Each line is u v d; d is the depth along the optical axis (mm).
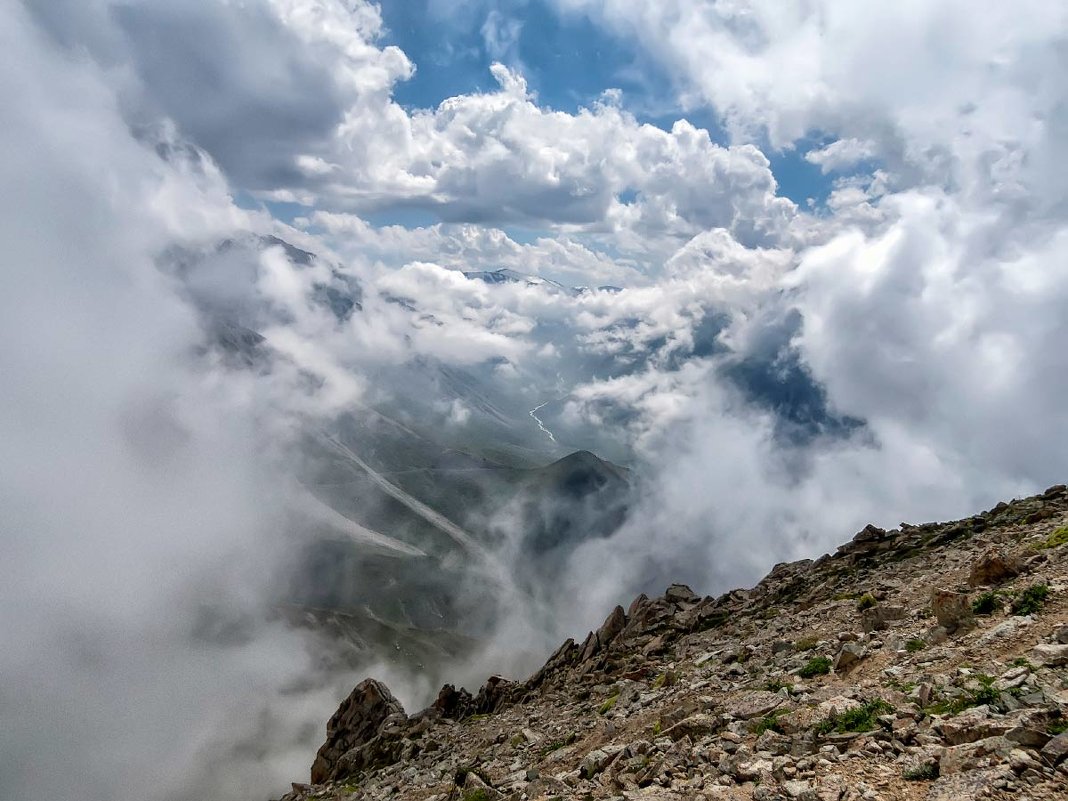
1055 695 14109
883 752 14305
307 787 54531
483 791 24406
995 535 43062
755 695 22953
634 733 25844
